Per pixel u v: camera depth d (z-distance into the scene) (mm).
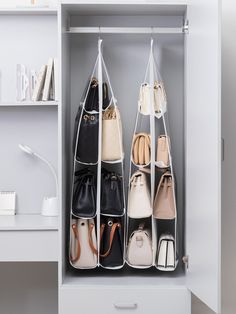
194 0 2611
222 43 3135
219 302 2264
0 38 3129
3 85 3129
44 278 3184
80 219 2848
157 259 2855
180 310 2654
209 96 2348
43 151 3141
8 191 3150
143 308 2652
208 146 2365
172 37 3123
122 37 3131
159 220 3080
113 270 3012
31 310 3174
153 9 2936
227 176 3146
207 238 2381
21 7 2977
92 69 3137
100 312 2658
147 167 2955
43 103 2848
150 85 2760
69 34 3057
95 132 2805
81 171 2904
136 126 2844
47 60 3131
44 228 2674
